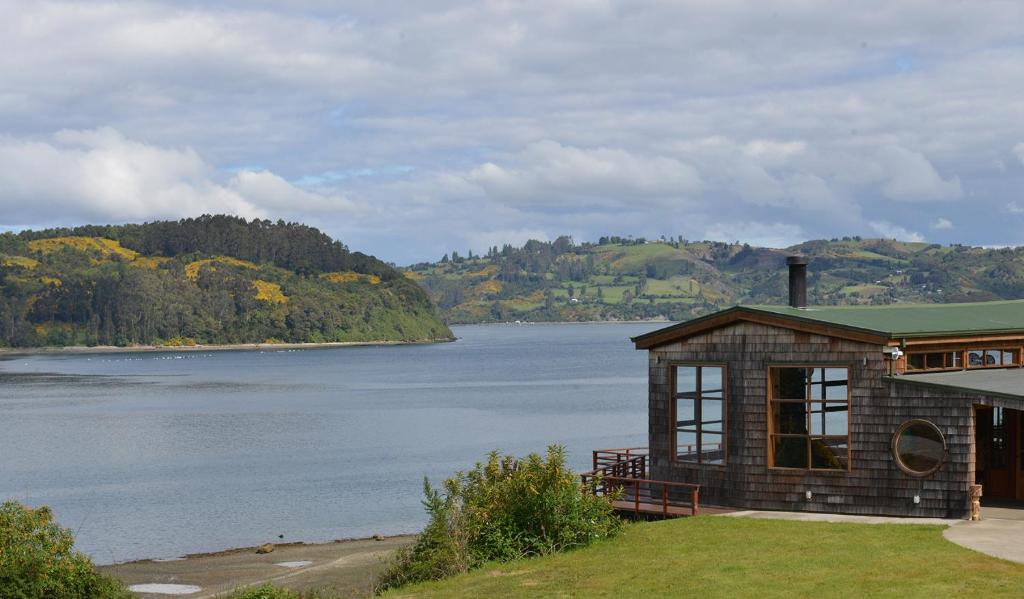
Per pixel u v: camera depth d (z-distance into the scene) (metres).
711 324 25.27
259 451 70.81
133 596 22.16
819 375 24.16
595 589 18.30
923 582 16.86
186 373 181.50
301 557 35.97
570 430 79.38
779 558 19.28
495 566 21.48
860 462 23.39
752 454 24.62
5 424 92.25
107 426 90.06
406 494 51.84
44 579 19.08
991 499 24.31
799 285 28.09
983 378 23.39
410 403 110.19
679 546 21.02
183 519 46.22
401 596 19.72
